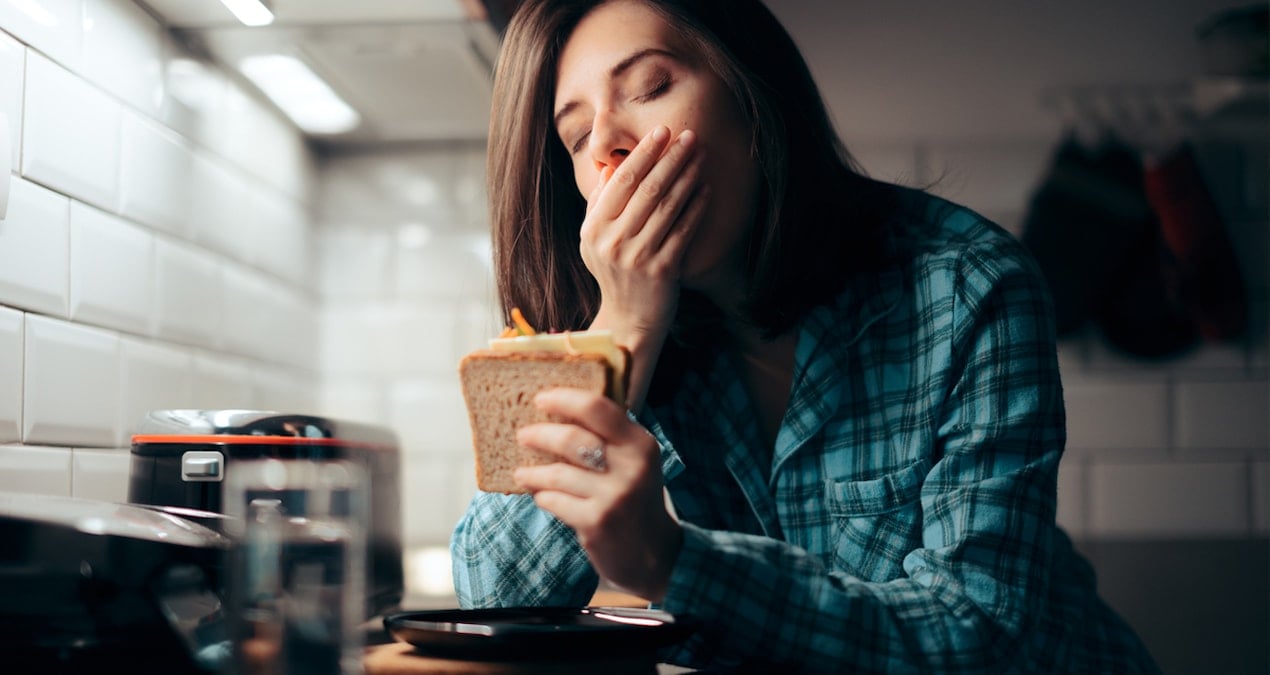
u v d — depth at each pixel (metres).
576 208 1.14
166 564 0.79
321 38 1.63
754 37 1.05
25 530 0.77
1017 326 0.93
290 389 2.11
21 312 1.19
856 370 1.01
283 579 0.66
